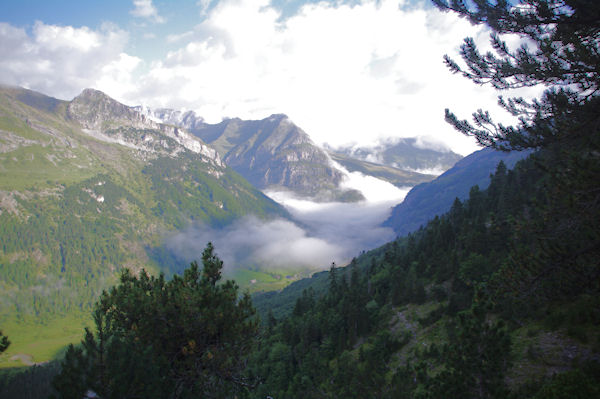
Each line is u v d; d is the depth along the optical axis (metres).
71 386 13.48
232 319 17.77
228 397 17.53
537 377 24.48
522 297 17.62
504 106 17.98
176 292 17.61
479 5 16.55
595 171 14.51
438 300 71.81
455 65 18.72
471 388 18.92
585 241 15.80
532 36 16.47
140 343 15.82
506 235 63.16
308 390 65.38
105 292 17.73
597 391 14.04
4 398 17.89
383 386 47.53
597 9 13.94
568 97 15.30
